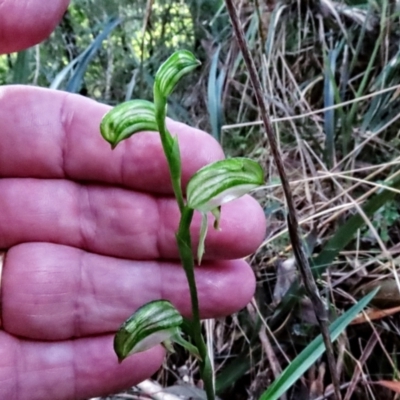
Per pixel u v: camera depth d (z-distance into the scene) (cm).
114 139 7
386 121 15
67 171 10
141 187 10
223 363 13
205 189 6
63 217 10
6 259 11
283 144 16
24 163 10
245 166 6
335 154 15
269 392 9
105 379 11
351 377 12
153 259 11
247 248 10
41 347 11
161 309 7
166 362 13
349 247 14
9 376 10
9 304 10
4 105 10
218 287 10
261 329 12
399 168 14
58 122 10
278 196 15
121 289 10
